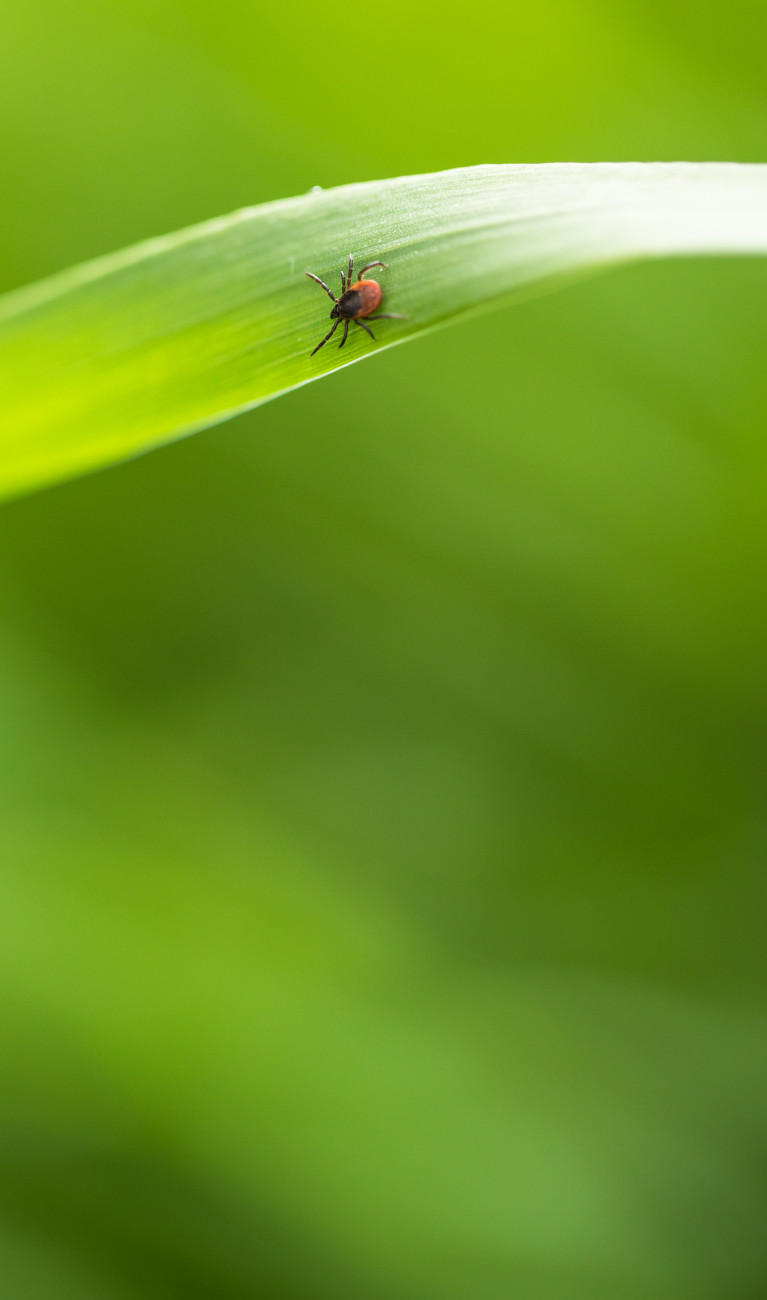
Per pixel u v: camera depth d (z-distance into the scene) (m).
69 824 0.45
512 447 0.54
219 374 0.24
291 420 0.55
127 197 0.55
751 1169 0.40
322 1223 0.37
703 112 0.53
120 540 0.55
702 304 0.53
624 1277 0.36
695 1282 0.36
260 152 0.55
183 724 0.52
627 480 0.54
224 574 0.57
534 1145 0.39
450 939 0.47
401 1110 0.39
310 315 0.24
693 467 0.53
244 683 0.55
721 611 0.54
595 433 0.54
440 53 0.52
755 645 0.54
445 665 0.55
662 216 0.24
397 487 0.55
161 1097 0.38
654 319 0.53
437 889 0.48
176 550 0.56
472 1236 0.36
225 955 0.41
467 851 0.50
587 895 0.50
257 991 0.41
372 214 0.25
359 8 0.51
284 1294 0.36
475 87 0.53
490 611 0.55
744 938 0.49
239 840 0.47
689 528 0.54
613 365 0.53
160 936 0.41
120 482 0.55
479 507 0.55
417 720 0.54
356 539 0.56
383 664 0.55
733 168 0.24
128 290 0.24
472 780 0.52
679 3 0.49
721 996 0.46
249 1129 0.38
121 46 0.53
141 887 0.43
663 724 0.54
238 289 0.24
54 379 0.24
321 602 0.57
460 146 0.54
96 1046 0.38
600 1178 0.38
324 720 0.54
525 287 0.24
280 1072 0.39
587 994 0.45
